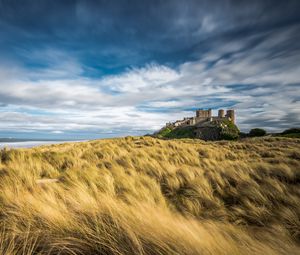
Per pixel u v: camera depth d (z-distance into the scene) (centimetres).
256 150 1373
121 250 180
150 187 492
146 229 213
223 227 292
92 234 200
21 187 395
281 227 314
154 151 1085
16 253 177
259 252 212
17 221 237
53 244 182
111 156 905
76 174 531
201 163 849
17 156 710
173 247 186
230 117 9675
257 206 405
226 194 480
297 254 231
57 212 249
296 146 1591
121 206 295
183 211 385
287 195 444
